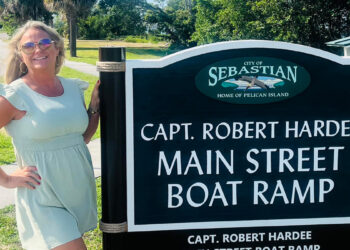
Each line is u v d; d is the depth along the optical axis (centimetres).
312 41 2248
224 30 2597
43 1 4416
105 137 313
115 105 310
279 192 322
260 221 324
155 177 317
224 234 324
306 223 326
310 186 323
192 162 317
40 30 304
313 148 320
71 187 305
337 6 2200
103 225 322
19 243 448
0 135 918
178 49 4506
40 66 297
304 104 316
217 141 316
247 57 310
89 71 2434
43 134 293
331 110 317
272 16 2205
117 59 307
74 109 304
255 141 317
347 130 319
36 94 298
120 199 318
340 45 646
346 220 327
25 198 301
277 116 316
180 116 312
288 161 320
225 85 311
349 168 323
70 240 294
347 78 314
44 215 297
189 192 319
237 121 314
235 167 318
